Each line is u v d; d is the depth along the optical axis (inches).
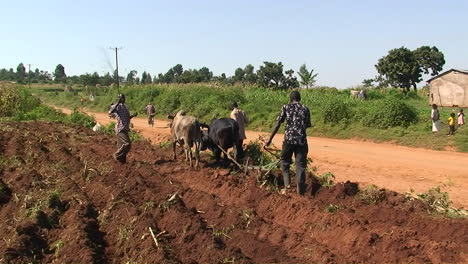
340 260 288.4
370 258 290.4
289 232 327.6
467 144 791.1
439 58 2126.0
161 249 284.8
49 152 599.8
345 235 316.8
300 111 406.6
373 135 921.5
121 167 511.2
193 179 490.6
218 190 446.6
